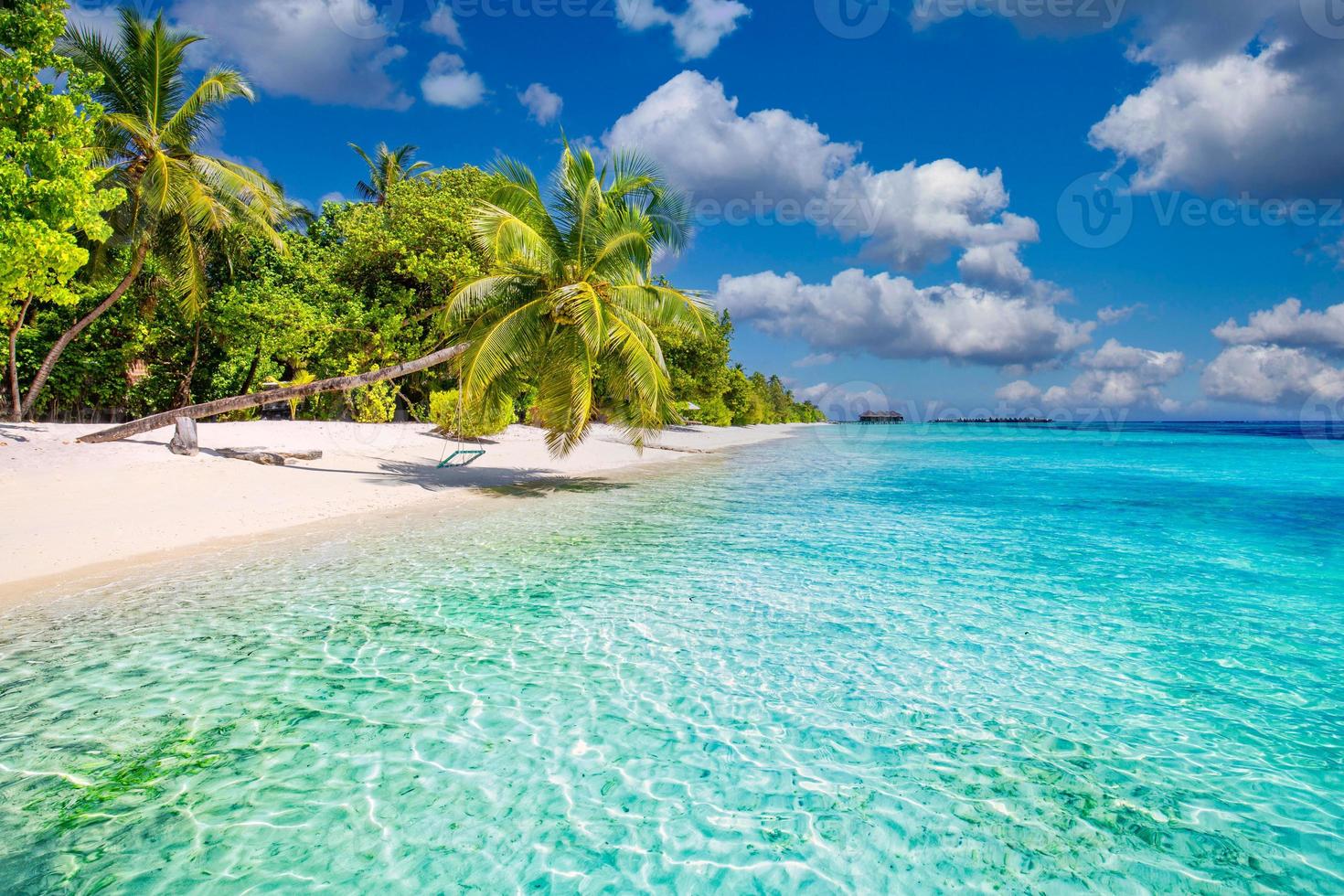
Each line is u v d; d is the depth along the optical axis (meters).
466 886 2.72
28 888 2.65
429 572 7.77
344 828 3.08
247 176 20.56
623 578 7.64
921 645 5.58
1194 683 4.84
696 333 14.99
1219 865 2.91
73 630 5.59
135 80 18.16
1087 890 2.76
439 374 27.80
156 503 10.73
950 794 3.46
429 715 4.23
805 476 20.47
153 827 3.06
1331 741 4.00
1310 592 7.23
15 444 13.54
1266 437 54.72
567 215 14.95
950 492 16.48
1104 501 14.80
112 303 19.41
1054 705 4.49
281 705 4.31
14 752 3.67
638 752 3.83
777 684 4.79
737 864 2.89
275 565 7.99
